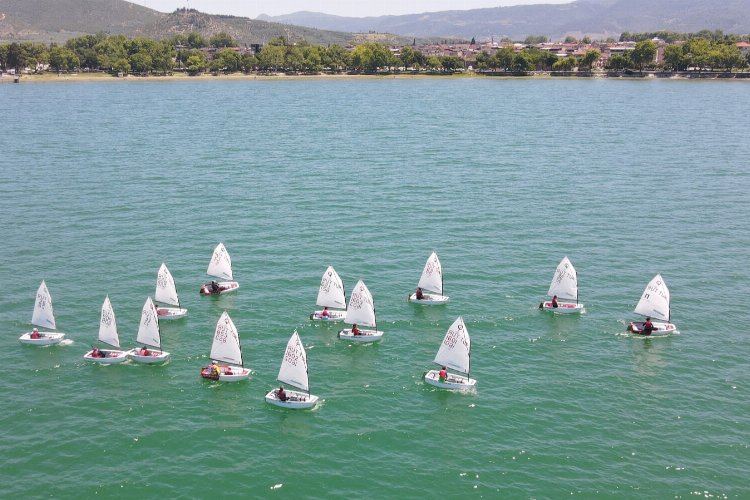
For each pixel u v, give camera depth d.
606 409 68.88
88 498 56.84
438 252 110.31
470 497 57.00
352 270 102.50
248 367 76.06
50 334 82.38
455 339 72.88
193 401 70.19
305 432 65.31
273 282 98.12
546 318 88.12
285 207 135.25
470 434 64.94
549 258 108.25
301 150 199.50
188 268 103.06
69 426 65.94
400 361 77.75
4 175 161.12
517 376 74.81
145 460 61.44
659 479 59.16
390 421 66.88
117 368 76.25
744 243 115.69
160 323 86.12
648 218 129.25
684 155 190.12
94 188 149.38
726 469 60.47
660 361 78.12
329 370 75.75
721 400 70.62
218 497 57.00
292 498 56.88
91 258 106.94
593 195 145.62
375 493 57.44
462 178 161.62
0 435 64.44
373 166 175.88
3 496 56.81
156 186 152.00
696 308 91.19
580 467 60.56
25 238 115.44
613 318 88.38
